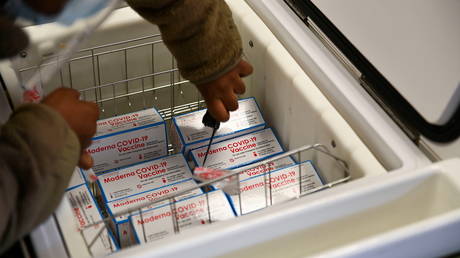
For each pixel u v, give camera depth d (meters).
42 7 0.85
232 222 0.86
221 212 1.08
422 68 1.01
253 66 1.36
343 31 1.19
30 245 0.97
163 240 0.84
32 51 1.21
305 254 0.92
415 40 1.02
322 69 1.18
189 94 1.49
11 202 0.78
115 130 1.26
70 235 0.92
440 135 1.01
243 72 1.22
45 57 1.21
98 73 1.32
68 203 0.96
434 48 0.98
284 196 1.12
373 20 1.11
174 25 1.12
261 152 1.26
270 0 1.33
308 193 1.11
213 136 1.26
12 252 0.97
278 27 1.30
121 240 1.09
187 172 1.22
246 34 1.34
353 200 0.90
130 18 1.34
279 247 0.90
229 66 1.18
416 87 1.03
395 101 1.08
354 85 1.15
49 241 0.89
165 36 1.16
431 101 1.00
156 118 1.29
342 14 1.18
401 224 0.96
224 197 1.10
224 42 1.16
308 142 1.21
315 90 1.17
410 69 1.04
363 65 1.15
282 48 1.26
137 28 1.35
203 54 1.15
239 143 1.27
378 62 1.11
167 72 1.40
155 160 1.24
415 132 1.05
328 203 0.88
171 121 1.42
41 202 0.81
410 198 0.94
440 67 0.97
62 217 0.94
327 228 0.91
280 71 1.24
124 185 1.18
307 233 0.90
